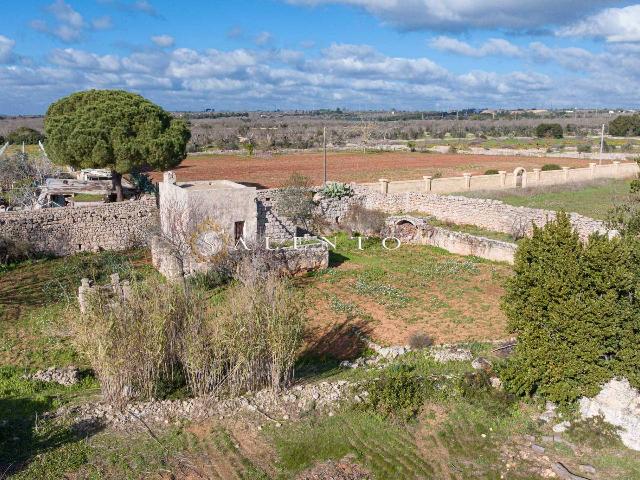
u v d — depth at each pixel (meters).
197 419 12.63
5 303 20.00
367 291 21.73
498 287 22.22
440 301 20.72
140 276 23.30
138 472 10.83
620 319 12.11
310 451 11.83
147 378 13.17
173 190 24.33
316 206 31.95
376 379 13.95
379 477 11.18
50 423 12.16
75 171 39.44
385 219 31.00
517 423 12.90
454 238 27.58
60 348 16.48
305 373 15.04
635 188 19.53
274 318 13.51
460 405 13.41
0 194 34.38
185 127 33.22
